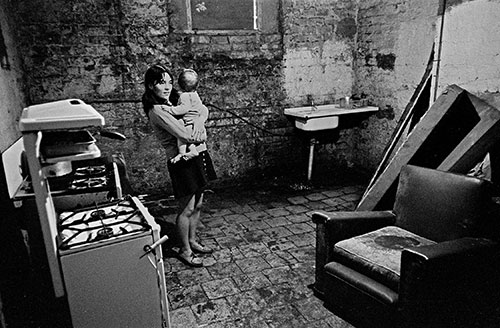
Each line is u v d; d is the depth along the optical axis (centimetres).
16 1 369
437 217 230
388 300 197
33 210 215
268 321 234
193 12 442
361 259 218
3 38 313
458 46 314
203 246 331
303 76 502
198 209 311
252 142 500
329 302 243
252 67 475
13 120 286
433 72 343
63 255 172
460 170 272
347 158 545
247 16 467
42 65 392
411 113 381
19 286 197
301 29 486
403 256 187
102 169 284
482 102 282
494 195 232
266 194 461
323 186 488
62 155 177
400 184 259
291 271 290
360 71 513
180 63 442
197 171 284
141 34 420
